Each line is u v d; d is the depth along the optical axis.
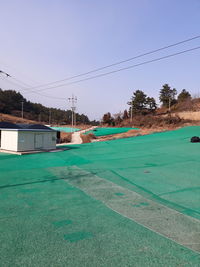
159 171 8.73
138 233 3.57
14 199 5.46
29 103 122.44
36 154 15.85
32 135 18.09
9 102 105.00
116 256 2.90
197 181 7.09
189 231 3.63
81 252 3.01
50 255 2.94
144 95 75.50
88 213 4.48
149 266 2.68
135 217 4.25
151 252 2.99
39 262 2.77
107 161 11.73
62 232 3.62
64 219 4.17
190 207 4.79
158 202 5.16
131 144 20.23
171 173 8.32
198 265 2.68
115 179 7.62
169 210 4.63
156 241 3.30
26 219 4.18
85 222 4.03
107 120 78.94
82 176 8.19
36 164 11.18
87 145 22.34
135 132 36.75
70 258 2.86
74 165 10.74
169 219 4.14
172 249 3.07
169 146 17.08
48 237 3.44
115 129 51.28
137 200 5.33
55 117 127.94
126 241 3.30
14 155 15.30
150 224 3.92
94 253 2.98
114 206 4.90
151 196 5.64
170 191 6.06
